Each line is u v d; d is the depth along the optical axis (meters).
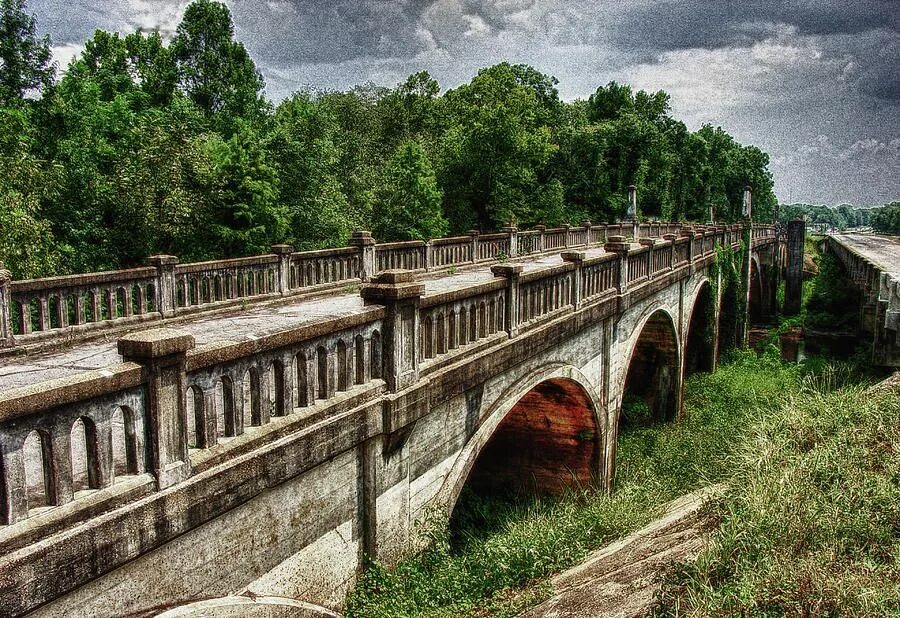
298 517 5.99
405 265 17.27
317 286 14.02
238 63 39.88
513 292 9.83
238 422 5.35
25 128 21.05
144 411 4.58
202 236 22.39
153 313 10.61
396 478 7.38
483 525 14.30
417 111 56.66
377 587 6.89
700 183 72.38
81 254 20.44
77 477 5.13
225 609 5.08
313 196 27.16
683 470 15.75
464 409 8.83
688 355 29.47
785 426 9.64
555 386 13.23
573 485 14.98
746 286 37.38
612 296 14.70
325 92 51.88
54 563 3.86
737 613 5.09
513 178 38.91
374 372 7.02
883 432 8.79
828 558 5.68
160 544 4.56
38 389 3.88
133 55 41.88
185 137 22.42
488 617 7.16
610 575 7.10
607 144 51.28
